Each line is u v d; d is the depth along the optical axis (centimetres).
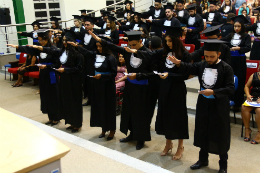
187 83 610
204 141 281
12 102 611
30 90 712
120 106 513
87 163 237
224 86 262
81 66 410
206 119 275
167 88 311
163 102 316
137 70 335
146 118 353
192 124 445
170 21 608
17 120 139
